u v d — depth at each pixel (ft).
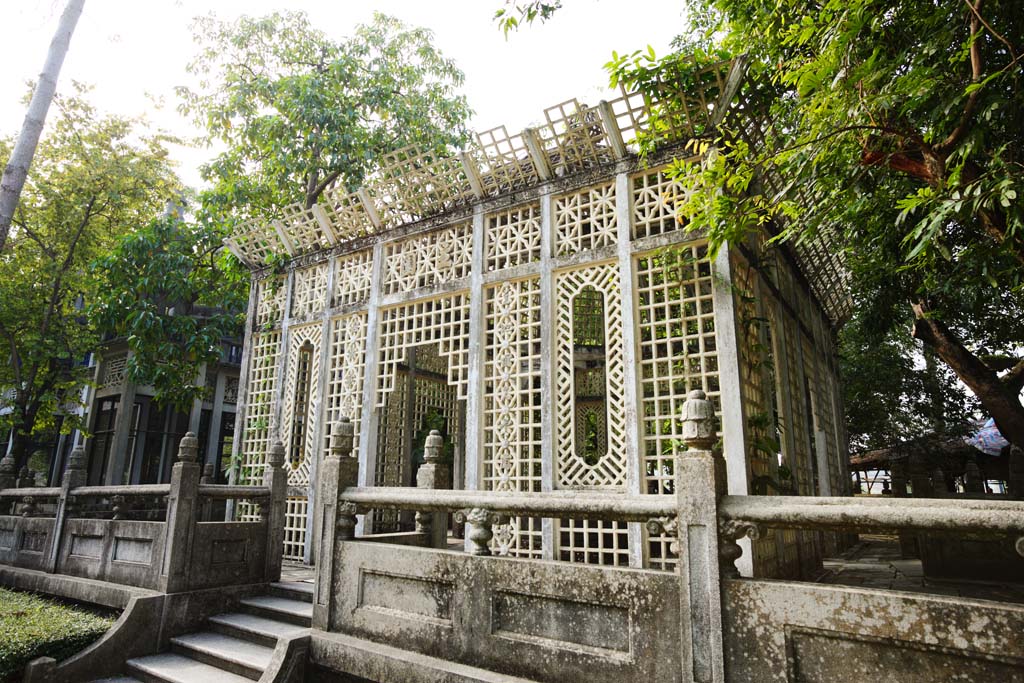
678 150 20.63
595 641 10.59
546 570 11.27
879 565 26.53
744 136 19.47
